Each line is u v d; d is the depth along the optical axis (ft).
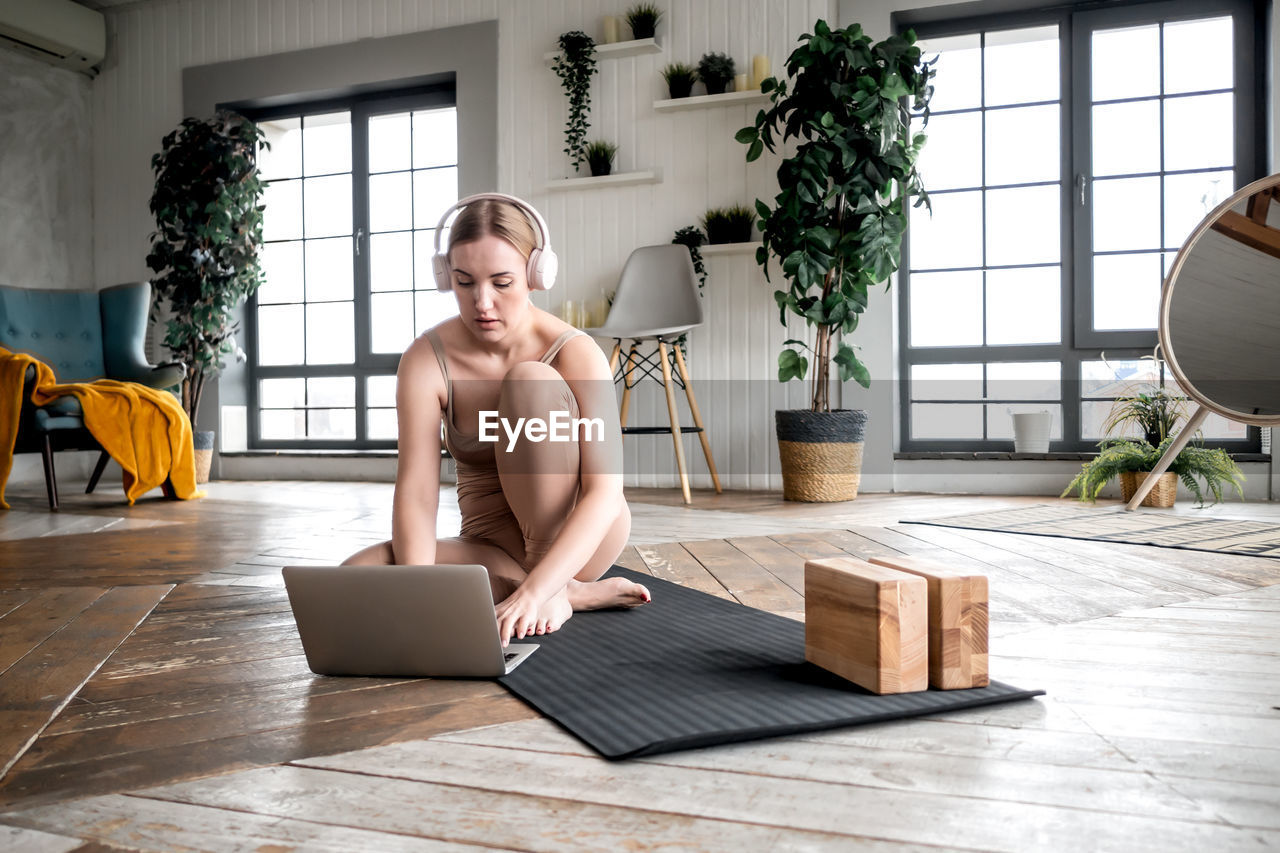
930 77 13.00
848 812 2.73
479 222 4.50
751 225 14.83
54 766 3.22
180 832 2.66
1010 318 14.62
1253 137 13.53
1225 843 2.51
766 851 2.48
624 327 14.03
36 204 17.87
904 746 3.28
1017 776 3.00
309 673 4.40
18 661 4.73
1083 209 14.17
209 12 18.28
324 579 4.15
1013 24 14.43
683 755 3.22
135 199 18.75
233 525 10.56
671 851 2.48
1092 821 2.65
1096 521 10.12
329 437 18.28
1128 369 14.05
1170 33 13.87
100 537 9.59
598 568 5.51
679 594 6.08
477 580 4.00
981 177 14.73
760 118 13.20
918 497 13.61
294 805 2.84
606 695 3.82
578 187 15.67
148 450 13.06
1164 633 4.98
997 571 6.97
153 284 16.58
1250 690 3.92
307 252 18.43
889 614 3.75
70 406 12.54
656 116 15.46
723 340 15.06
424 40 16.79
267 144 17.07
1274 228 10.39
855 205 12.64
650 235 15.51
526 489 4.73
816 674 4.09
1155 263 13.96
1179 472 11.81
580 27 15.88
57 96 18.30
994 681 3.99
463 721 3.63
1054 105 14.38
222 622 5.56
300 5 17.71
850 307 12.97
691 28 15.28
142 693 4.10
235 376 18.34
